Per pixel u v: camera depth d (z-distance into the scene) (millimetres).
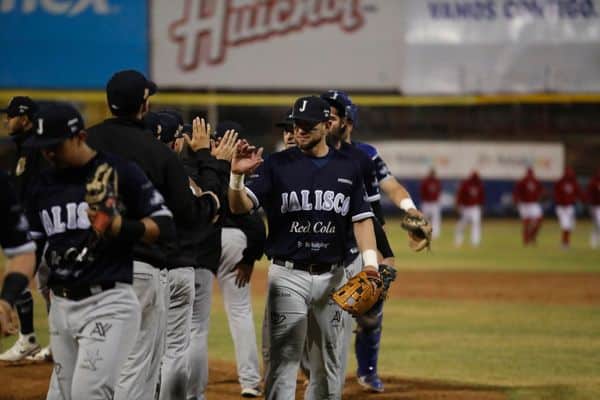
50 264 12398
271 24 66062
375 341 20906
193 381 17688
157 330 13992
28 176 17438
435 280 43875
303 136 15297
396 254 57875
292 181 15422
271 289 15703
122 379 13820
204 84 65625
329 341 15906
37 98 64125
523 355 25891
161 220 12398
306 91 66375
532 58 66562
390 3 66250
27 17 63812
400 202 19156
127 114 13891
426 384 22062
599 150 95812
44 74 64062
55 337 12586
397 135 96375
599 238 65062
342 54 66438
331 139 18016
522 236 74562
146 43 64875
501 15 66500
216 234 17625
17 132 19500
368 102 66562
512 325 31219
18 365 22469
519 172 93000
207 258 17500
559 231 79812
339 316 15867
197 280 17469
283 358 15617
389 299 37562
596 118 95938
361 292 14852
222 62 65688
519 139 96125
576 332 29938
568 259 54906
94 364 12125
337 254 15703
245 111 92312
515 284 42469
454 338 28641
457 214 93938
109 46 64500
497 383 22188
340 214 15539
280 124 17938
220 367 23766
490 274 46406
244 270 17734
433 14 66375
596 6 66125
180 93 65438
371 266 15305
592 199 64438
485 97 66500
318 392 16172
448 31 66562
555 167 93375
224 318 32562
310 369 16219
